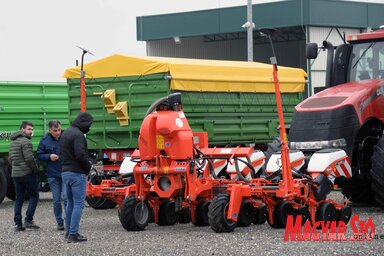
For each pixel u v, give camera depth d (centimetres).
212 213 1111
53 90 1803
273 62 1124
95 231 1178
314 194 1146
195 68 1562
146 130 1165
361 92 1317
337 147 1288
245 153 1216
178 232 1144
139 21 3928
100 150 1599
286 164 1114
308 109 1324
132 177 1302
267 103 1731
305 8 3456
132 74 1545
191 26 3819
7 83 1717
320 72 3497
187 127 1166
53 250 1016
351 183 1366
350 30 3628
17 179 1218
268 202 1138
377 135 1342
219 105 1614
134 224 1159
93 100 1595
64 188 1194
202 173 1195
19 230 1220
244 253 938
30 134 1233
